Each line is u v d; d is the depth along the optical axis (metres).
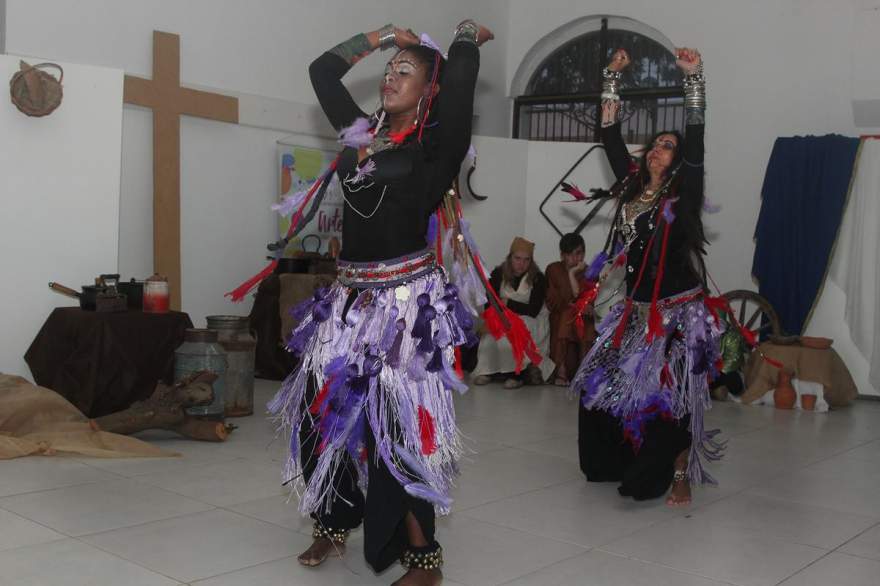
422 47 2.75
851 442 5.30
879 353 6.86
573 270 6.92
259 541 3.12
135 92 5.92
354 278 2.73
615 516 3.60
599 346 3.92
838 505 3.89
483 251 8.04
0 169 5.00
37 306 5.13
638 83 8.54
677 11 8.05
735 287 7.73
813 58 7.42
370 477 2.63
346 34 7.36
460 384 2.67
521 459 4.53
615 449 4.06
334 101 2.96
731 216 7.76
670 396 3.68
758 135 7.65
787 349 6.45
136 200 6.05
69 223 5.22
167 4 6.12
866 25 7.11
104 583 2.69
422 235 2.73
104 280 5.05
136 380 4.86
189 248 6.35
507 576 2.88
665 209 3.70
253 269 6.77
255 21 6.66
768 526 3.54
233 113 6.49
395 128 2.76
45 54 5.52
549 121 9.02
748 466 4.57
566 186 4.20
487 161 7.96
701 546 3.26
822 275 7.00
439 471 2.66
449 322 2.68
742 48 7.73
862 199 6.91
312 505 2.77
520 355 2.85
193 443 4.57
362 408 2.62
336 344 2.70
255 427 4.99
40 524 3.21
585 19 8.63
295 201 3.06
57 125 5.16
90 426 4.41
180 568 2.84
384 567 2.64
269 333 6.43
